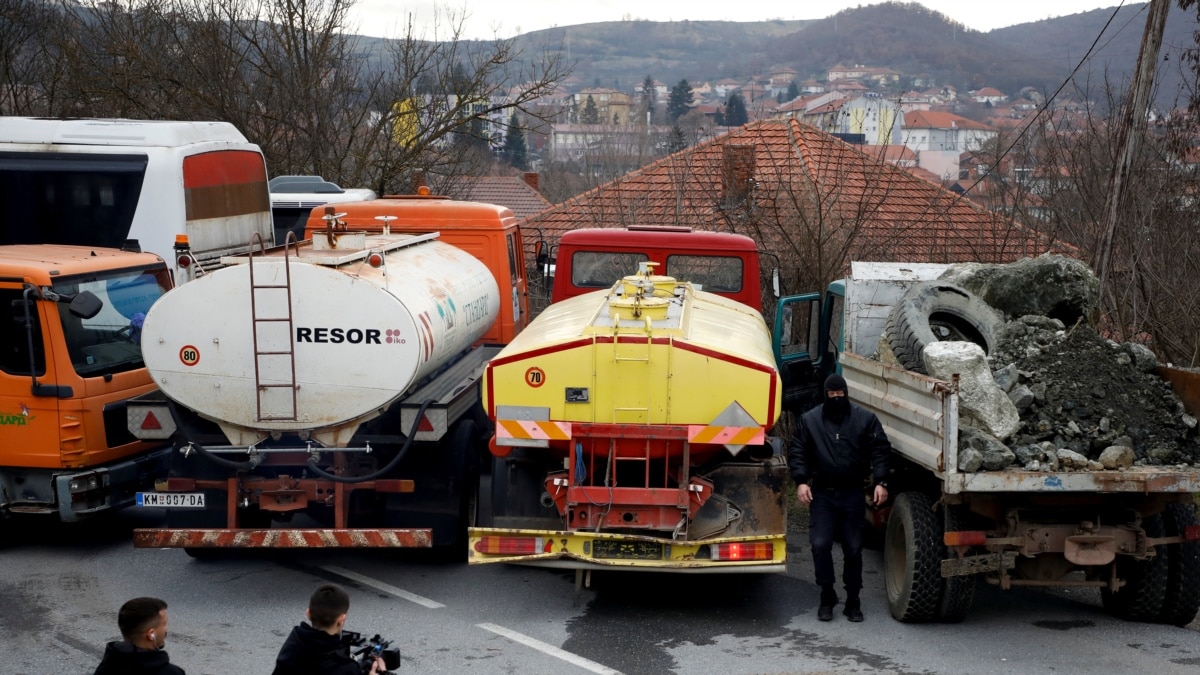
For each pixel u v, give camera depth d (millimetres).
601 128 56875
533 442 7375
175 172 11977
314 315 7602
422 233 11422
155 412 7871
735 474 7547
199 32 23297
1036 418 7156
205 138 12867
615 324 7402
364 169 23312
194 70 23203
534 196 42719
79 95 24203
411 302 7844
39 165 11961
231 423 7695
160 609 4629
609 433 7273
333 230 8508
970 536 6992
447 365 9305
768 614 7758
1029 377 7359
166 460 9648
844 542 7605
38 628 7262
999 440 6922
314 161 23359
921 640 7188
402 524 8266
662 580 8562
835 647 7035
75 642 7000
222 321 7609
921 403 7266
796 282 12477
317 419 7684
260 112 23297
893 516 7777
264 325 7590
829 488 7648
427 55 23703
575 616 7664
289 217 15523
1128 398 7316
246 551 9219
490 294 10336
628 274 10844
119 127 12172
